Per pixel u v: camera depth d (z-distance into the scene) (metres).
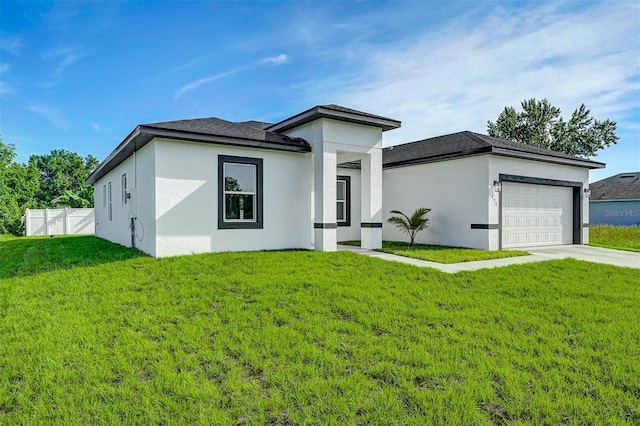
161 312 4.78
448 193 12.68
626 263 9.28
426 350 3.77
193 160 8.99
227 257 8.24
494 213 11.63
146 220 9.27
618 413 2.70
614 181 29.28
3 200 22.30
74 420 2.57
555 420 2.62
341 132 10.43
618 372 3.29
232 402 2.81
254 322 4.48
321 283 6.17
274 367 3.38
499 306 5.24
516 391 2.95
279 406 2.76
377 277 6.82
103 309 4.91
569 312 5.00
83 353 3.60
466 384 3.06
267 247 10.03
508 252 10.58
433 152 13.54
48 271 7.45
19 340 3.95
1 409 2.76
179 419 2.59
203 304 5.12
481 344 3.91
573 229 14.39
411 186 14.09
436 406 2.75
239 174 9.77
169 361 3.45
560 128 32.09
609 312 5.04
